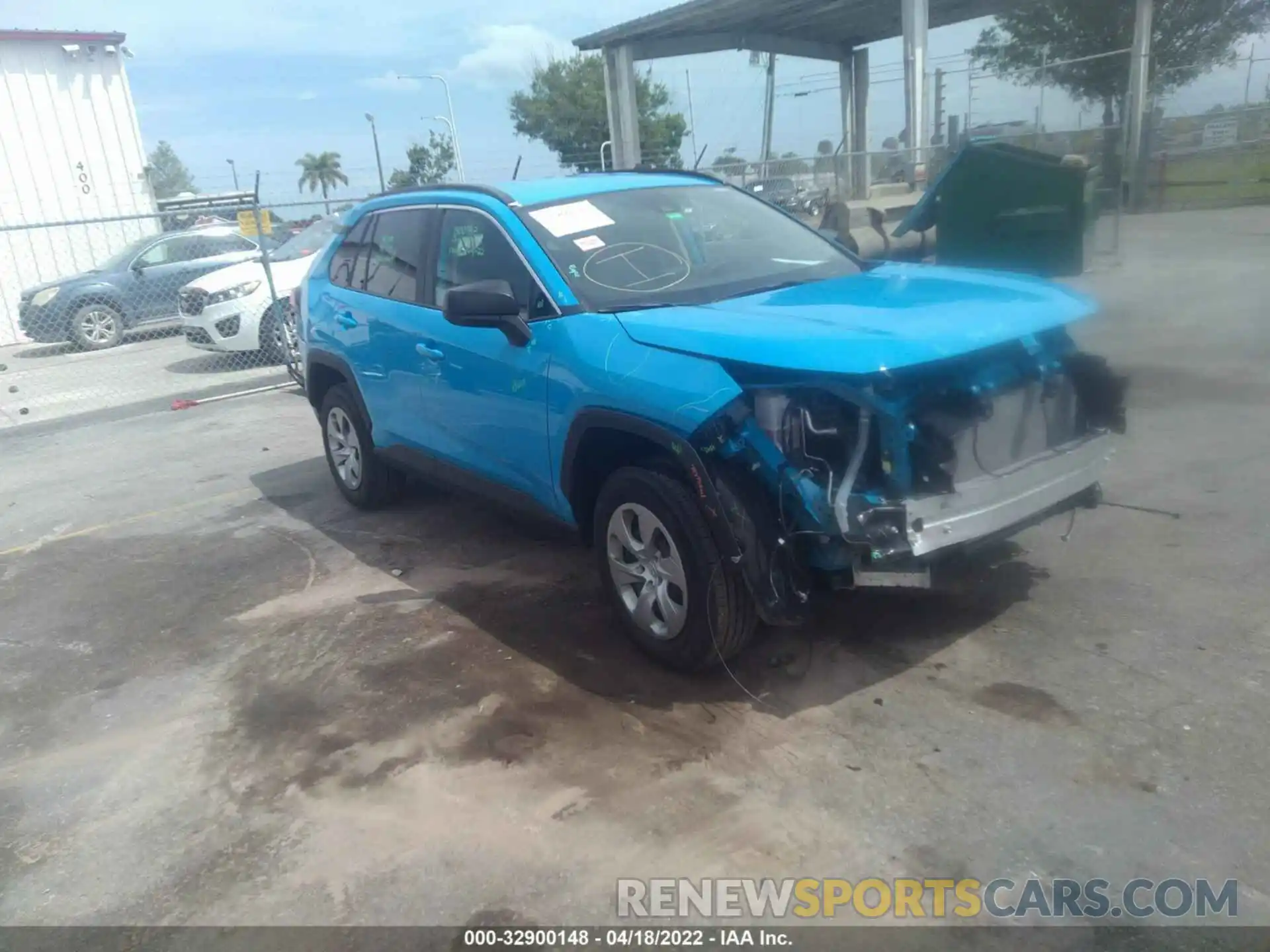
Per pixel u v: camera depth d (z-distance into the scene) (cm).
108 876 315
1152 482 558
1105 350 794
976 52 2812
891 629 419
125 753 386
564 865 300
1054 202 855
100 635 497
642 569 402
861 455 331
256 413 1011
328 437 658
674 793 327
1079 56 2627
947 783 320
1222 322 926
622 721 371
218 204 2389
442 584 518
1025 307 379
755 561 346
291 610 504
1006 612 424
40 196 1847
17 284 1808
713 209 508
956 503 340
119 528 669
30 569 604
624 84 2384
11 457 905
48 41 1828
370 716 393
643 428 368
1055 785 314
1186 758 320
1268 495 525
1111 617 413
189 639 482
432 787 342
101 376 1306
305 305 638
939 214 915
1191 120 2064
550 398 414
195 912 295
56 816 350
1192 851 282
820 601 415
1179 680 363
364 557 567
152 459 854
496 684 407
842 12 2162
